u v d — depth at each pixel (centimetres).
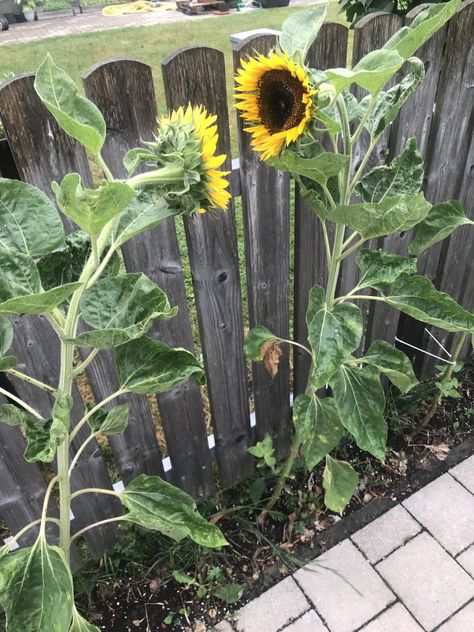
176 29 1171
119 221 109
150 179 96
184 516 150
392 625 196
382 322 248
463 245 249
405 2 281
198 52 141
